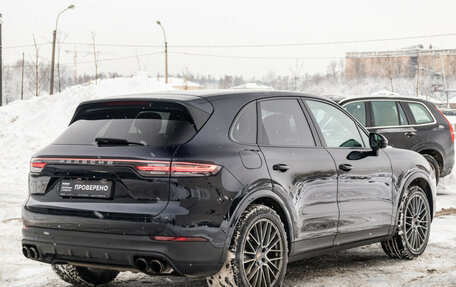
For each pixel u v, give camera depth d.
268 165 4.91
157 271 4.36
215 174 4.46
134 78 28.78
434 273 5.92
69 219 4.56
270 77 118.88
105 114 4.91
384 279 5.68
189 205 4.34
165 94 4.95
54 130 19.56
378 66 125.00
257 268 4.75
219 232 4.45
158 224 4.28
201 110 4.68
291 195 5.08
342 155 5.75
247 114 4.98
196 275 4.44
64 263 4.78
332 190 5.55
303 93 5.72
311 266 6.26
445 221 9.00
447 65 111.31
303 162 5.27
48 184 4.76
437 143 11.70
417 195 6.67
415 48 119.12
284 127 5.30
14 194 12.37
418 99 11.80
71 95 23.83
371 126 10.96
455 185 13.45
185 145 4.45
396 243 6.48
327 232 5.52
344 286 5.44
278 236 4.96
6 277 5.84
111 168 4.46
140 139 4.54
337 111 6.05
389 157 6.35
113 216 4.39
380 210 6.15
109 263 4.50
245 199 4.61
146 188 4.37
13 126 21.53
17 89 76.06
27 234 4.84
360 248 7.23
